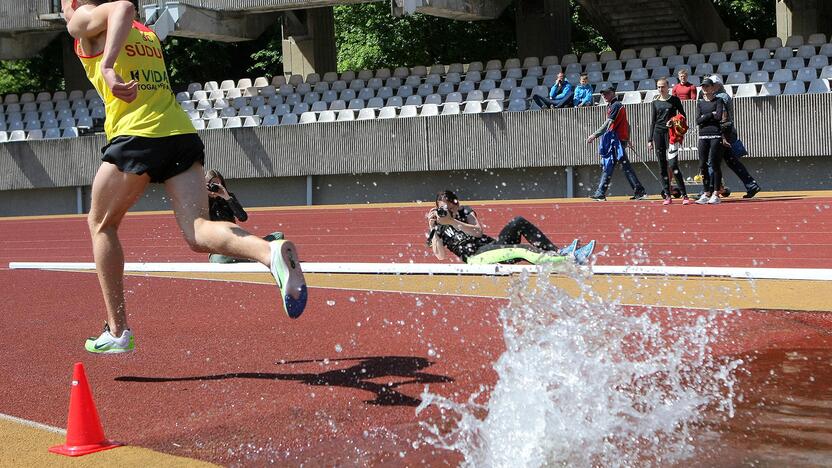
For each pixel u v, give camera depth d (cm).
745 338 539
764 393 418
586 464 335
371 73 2364
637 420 383
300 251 1219
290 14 2539
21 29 2431
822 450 339
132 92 450
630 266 875
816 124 1755
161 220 1906
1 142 2367
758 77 1941
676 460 336
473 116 2014
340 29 3497
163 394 477
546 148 1959
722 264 902
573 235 1207
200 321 696
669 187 1502
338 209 1939
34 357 585
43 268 1148
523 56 2447
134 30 482
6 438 401
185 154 480
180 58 3416
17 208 2425
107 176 480
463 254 908
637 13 2422
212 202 1009
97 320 727
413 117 2064
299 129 2158
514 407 406
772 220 1245
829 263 888
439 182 2095
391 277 898
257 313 721
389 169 2091
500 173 2039
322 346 582
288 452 373
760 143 1797
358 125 2109
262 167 2191
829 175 1788
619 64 2144
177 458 368
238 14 2269
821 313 619
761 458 333
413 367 511
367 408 432
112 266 500
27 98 2638
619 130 1662
